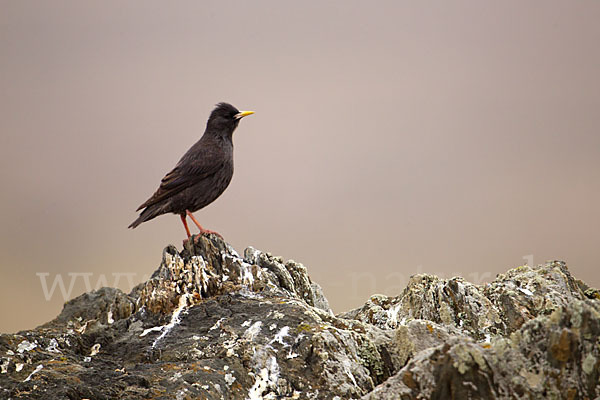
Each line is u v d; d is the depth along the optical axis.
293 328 11.53
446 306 13.08
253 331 11.67
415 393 8.64
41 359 11.43
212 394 9.99
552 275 13.29
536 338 8.65
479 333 12.59
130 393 9.78
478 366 8.44
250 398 10.30
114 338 12.65
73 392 9.66
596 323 8.41
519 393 8.33
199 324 12.52
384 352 11.58
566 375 8.34
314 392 10.38
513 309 12.62
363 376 10.87
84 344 12.54
